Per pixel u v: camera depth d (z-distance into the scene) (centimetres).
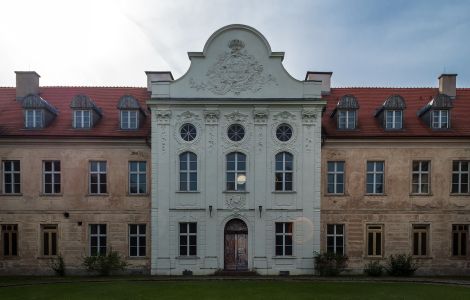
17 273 2648
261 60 2592
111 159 2688
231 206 2559
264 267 2538
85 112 2725
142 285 2164
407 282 2308
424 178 2697
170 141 2578
